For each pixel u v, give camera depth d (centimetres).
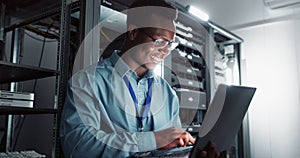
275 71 244
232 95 66
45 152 194
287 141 232
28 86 203
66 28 125
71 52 132
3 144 177
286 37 240
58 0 136
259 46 252
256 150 245
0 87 182
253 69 255
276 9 243
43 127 199
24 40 206
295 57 235
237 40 240
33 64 211
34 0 145
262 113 246
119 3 127
